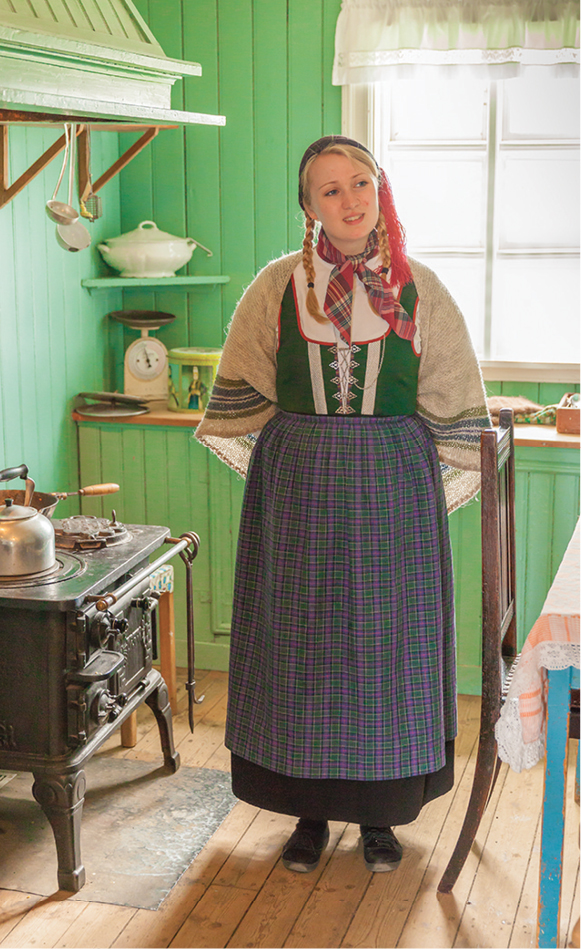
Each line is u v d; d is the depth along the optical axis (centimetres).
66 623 216
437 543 222
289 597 218
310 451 216
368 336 213
